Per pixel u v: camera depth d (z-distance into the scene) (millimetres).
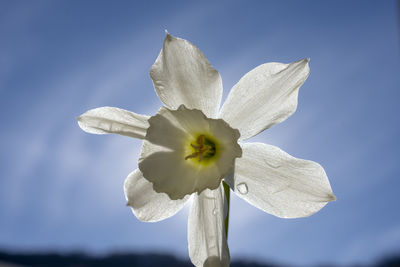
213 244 220
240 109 219
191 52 216
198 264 220
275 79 214
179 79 218
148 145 225
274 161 218
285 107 214
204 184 225
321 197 212
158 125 223
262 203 218
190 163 233
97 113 223
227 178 222
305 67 211
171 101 220
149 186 225
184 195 225
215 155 233
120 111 223
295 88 212
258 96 216
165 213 225
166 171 227
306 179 214
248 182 220
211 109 220
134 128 224
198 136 234
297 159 216
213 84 218
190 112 220
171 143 229
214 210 223
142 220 222
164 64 217
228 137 218
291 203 215
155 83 219
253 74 217
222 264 216
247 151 221
